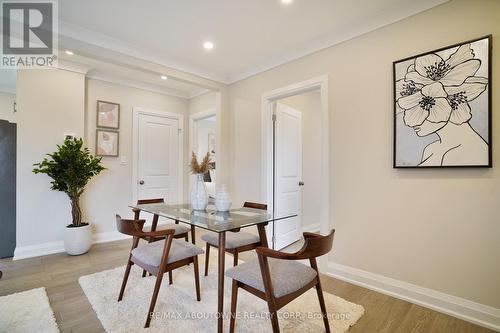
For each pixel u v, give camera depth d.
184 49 2.90
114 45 2.70
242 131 3.57
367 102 2.31
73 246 3.02
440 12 1.93
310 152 4.34
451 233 1.87
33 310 1.86
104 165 3.74
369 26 2.29
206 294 2.11
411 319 1.81
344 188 2.46
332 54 2.58
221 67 3.41
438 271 1.92
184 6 2.14
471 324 1.75
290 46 2.82
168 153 4.46
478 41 1.74
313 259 1.62
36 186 3.06
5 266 2.71
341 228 2.47
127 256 3.03
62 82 3.25
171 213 2.21
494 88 1.70
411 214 2.05
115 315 1.79
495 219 1.70
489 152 1.70
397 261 2.12
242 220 1.95
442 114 1.88
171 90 4.44
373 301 2.04
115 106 3.85
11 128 3.07
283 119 3.52
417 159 2.00
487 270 1.73
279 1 2.07
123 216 3.91
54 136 3.19
